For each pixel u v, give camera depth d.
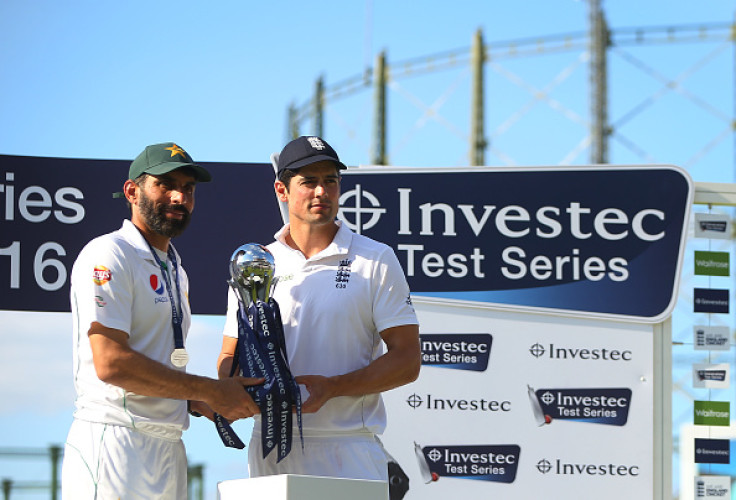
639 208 10.99
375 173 10.96
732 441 11.01
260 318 7.03
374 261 7.36
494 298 10.84
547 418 10.66
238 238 10.95
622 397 10.73
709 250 11.23
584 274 10.90
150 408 6.98
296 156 7.18
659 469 10.62
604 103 40.97
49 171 10.85
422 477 10.52
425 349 10.73
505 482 10.56
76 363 7.03
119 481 6.83
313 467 7.20
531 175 11.02
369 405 7.36
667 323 10.86
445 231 10.93
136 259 7.00
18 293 10.70
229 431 7.11
